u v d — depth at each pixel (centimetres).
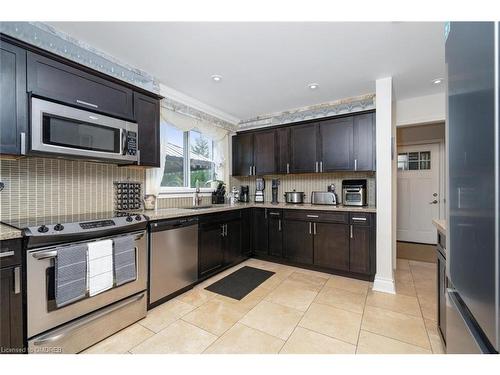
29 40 160
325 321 192
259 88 284
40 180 188
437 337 170
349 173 340
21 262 136
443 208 438
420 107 307
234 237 326
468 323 82
